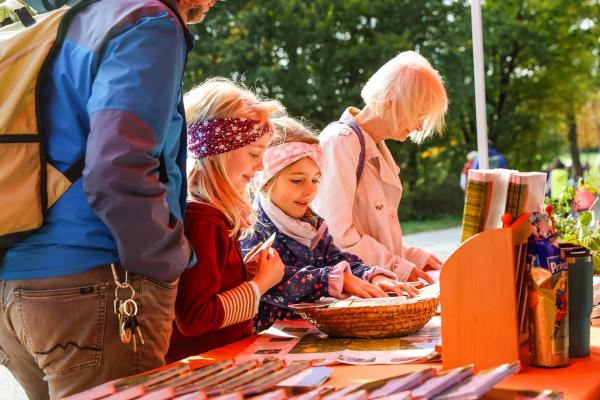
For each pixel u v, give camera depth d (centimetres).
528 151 2534
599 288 212
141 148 151
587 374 146
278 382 138
